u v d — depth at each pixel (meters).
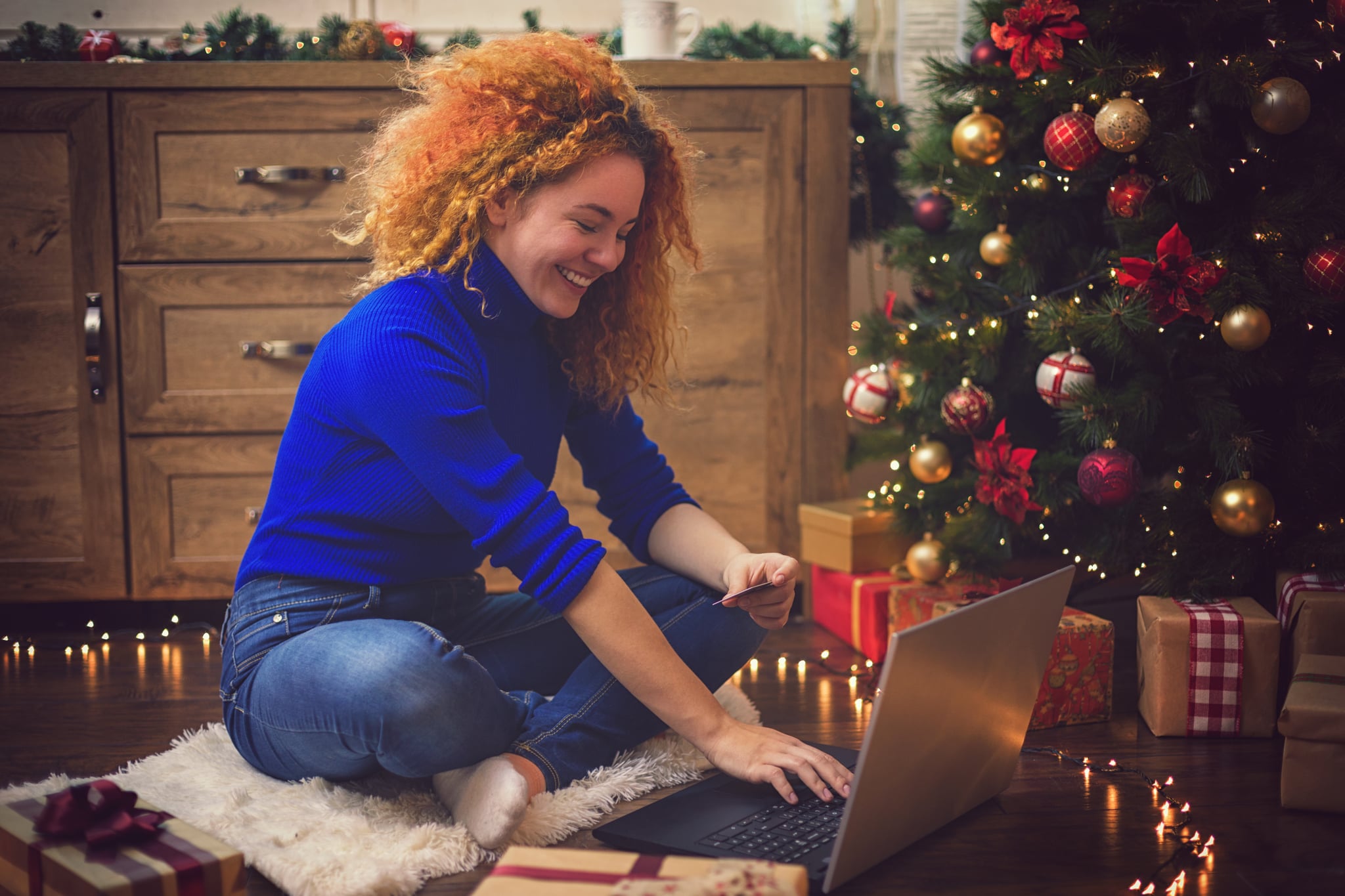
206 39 2.21
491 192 1.20
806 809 1.18
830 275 2.19
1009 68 1.94
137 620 2.26
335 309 2.13
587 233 1.22
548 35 1.28
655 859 0.83
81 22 2.49
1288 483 1.79
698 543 1.42
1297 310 1.67
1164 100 1.76
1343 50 1.72
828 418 2.22
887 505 2.04
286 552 1.26
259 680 1.22
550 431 1.39
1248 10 1.71
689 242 1.40
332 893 1.04
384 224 1.27
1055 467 1.87
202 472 2.15
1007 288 1.97
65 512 2.13
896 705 0.99
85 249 2.09
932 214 2.07
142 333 2.11
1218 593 1.69
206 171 2.10
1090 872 1.15
